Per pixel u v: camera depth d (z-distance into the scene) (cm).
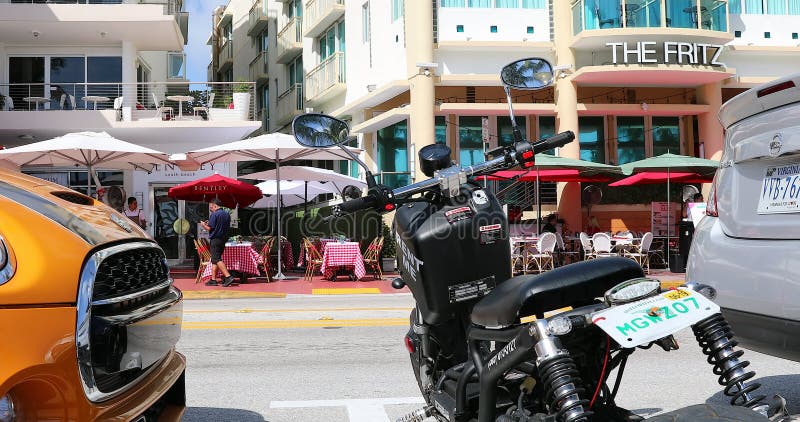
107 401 258
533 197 2370
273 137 1731
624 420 257
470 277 324
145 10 2316
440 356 338
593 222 2177
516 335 255
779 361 599
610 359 260
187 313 1006
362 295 1367
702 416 213
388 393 510
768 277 376
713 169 2009
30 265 240
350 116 2791
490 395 267
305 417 450
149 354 296
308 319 922
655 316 231
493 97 2412
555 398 231
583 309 243
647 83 2423
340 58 2784
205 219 2402
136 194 2359
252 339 764
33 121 2273
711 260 421
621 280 263
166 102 2541
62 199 304
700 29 2284
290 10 3491
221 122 2320
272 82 3684
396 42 2378
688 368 581
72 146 1623
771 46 2420
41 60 2505
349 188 347
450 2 2297
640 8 2280
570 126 2320
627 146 2517
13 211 259
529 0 2339
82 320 246
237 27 4412
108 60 2522
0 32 2373
